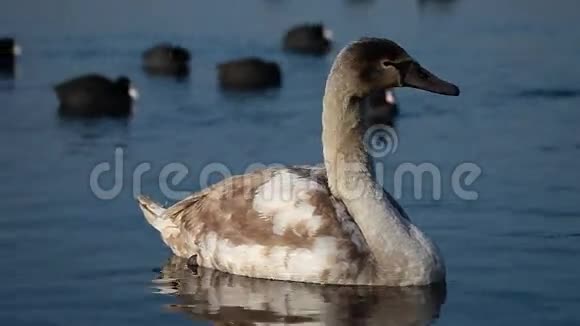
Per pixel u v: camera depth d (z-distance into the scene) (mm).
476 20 35969
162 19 37844
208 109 24312
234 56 32688
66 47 33281
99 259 13484
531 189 16484
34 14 38312
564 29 33406
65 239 14336
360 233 12297
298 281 12367
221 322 11125
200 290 12234
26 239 14336
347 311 11406
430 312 11367
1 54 31625
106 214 15555
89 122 23078
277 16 39344
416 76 12547
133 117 23609
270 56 32969
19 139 21219
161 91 27188
